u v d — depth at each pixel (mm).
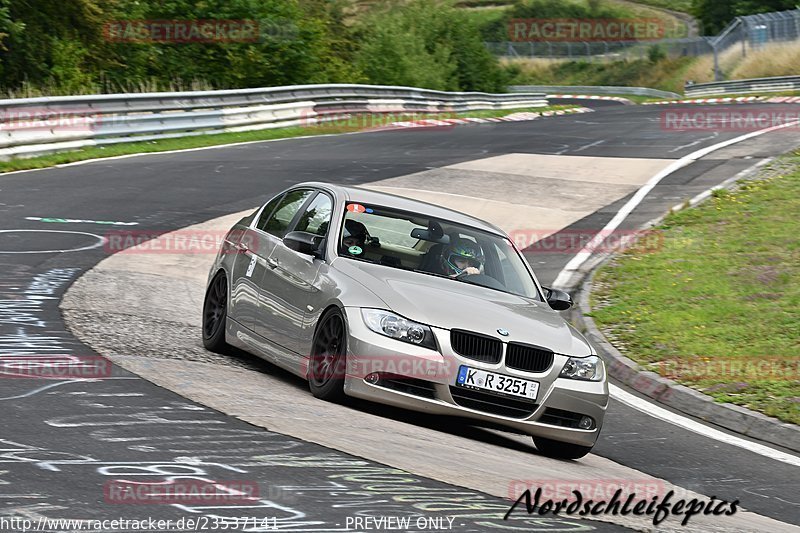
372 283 18797
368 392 17703
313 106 90125
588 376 18625
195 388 17906
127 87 99562
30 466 12055
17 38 87688
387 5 195500
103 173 53094
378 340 17688
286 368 20031
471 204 51031
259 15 106188
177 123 71625
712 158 66188
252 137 77125
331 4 186000
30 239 35094
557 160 66625
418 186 55000
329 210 21375
